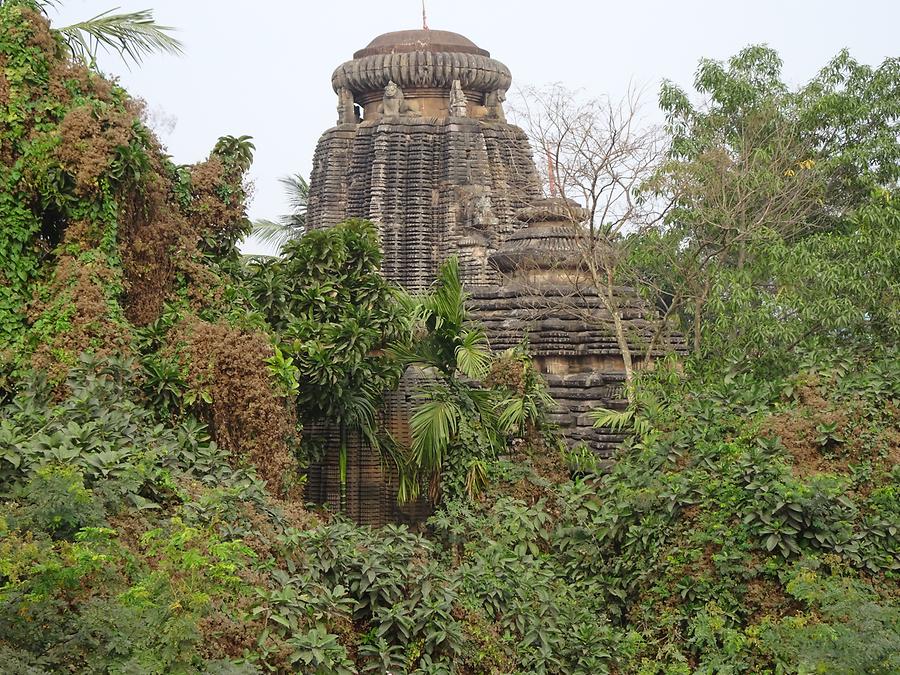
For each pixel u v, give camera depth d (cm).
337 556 1348
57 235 1728
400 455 2239
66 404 1423
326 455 2489
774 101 2973
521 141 3356
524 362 2209
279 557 1352
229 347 1703
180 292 1897
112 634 1028
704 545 1477
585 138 2333
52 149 1652
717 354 2402
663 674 1430
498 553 1559
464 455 2052
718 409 1689
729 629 1382
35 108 1672
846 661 1189
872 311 2278
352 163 3322
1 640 1012
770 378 2264
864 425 1576
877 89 3025
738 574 1433
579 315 2436
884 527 1422
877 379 1659
